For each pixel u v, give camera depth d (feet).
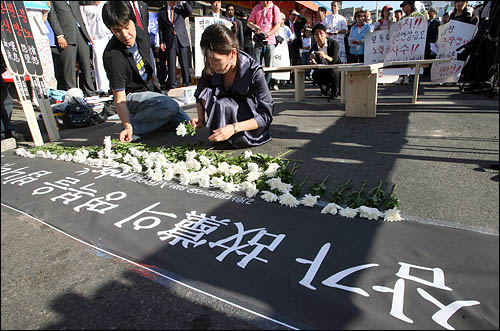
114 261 5.43
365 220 5.97
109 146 10.53
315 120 14.52
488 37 18.43
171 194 7.54
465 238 5.24
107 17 9.84
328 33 27.61
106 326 4.22
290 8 47.88
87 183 8.57
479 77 19.71
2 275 5.33
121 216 6.71
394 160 8.91
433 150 9.55
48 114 13.50
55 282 5.09
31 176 9.43
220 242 5.57
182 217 6.47
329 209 6.21
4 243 6.18
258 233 5.74
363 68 13.28
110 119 17.37
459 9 23.43
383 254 4.97
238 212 6.52
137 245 5.71
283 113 16.62
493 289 4.18
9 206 7.66
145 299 4.58
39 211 7.28
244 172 8.47
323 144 10.71
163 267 5.10
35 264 5.53
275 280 4.60
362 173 8.19
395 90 23.63
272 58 23.72
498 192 6.78
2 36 11.73
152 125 12.60
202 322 4.13
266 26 22.94
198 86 10.58
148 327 4.14
